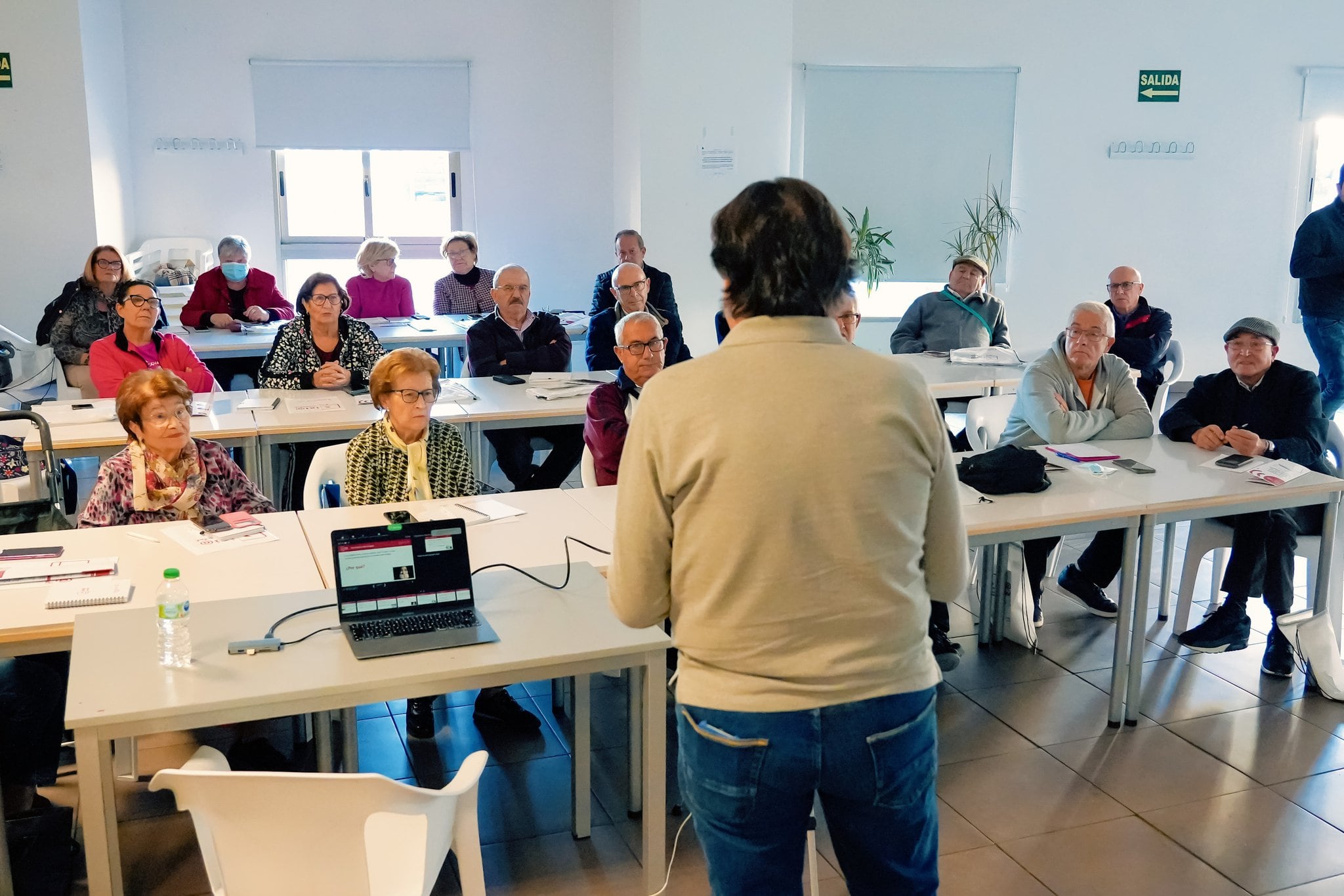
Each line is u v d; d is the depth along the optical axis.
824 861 2.57
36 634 2.30
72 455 3.86
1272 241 8.76
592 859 2.60
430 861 1.85
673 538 1.43
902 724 1.42
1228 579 3.65
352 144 8.05
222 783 1.66
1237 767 3.02
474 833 1.98
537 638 2.22
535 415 4.46
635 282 5.48
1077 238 8.57
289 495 4.71
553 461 5.12
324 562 2.72
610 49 8.38
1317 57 8.50
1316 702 3.42
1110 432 4.05
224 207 8.03
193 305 6.55
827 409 1.35
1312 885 2.50
